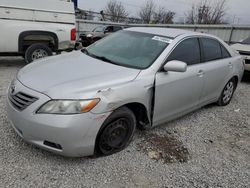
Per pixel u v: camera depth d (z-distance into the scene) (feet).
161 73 11.37
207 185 9.44
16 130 9.69
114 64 11.47
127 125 10.64
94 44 14.38
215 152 11.75
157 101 11.37
